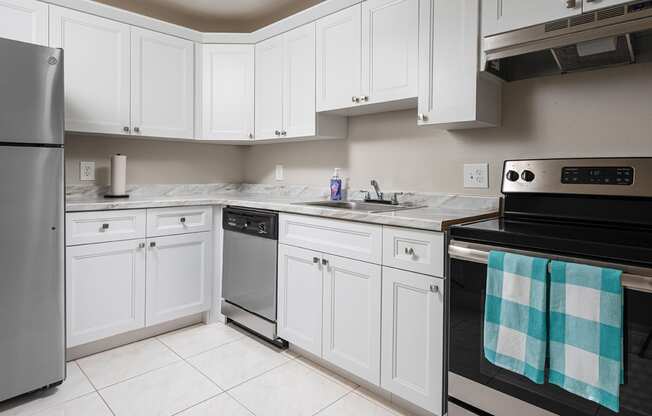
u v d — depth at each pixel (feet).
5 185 5.33
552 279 3.78
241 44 9.12
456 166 6.66
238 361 7.00
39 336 5.75
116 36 7.89
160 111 8.55
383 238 5.48
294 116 8.19
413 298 5.19
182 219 8.08
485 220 5.30
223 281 8.59
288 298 7.02
